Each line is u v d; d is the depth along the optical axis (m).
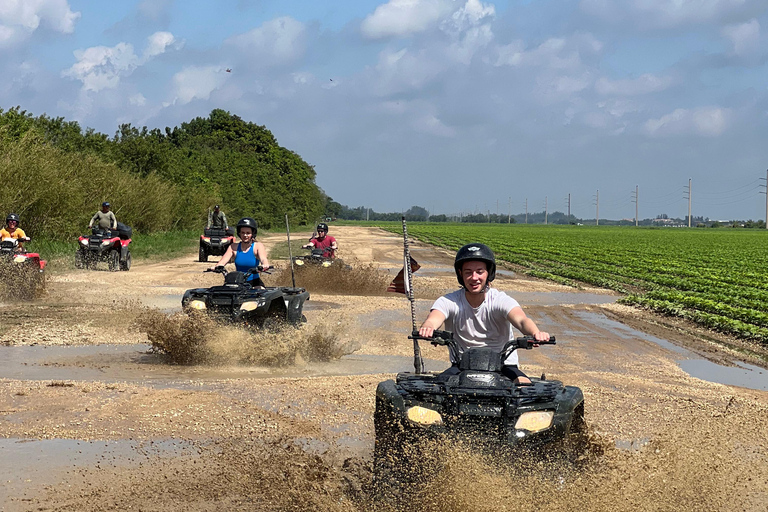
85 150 47.28
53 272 23.50
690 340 14.78
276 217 96.06
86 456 6.10
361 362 10.74
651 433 7.25
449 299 5.79
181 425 7.06
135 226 46.22
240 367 10.23
